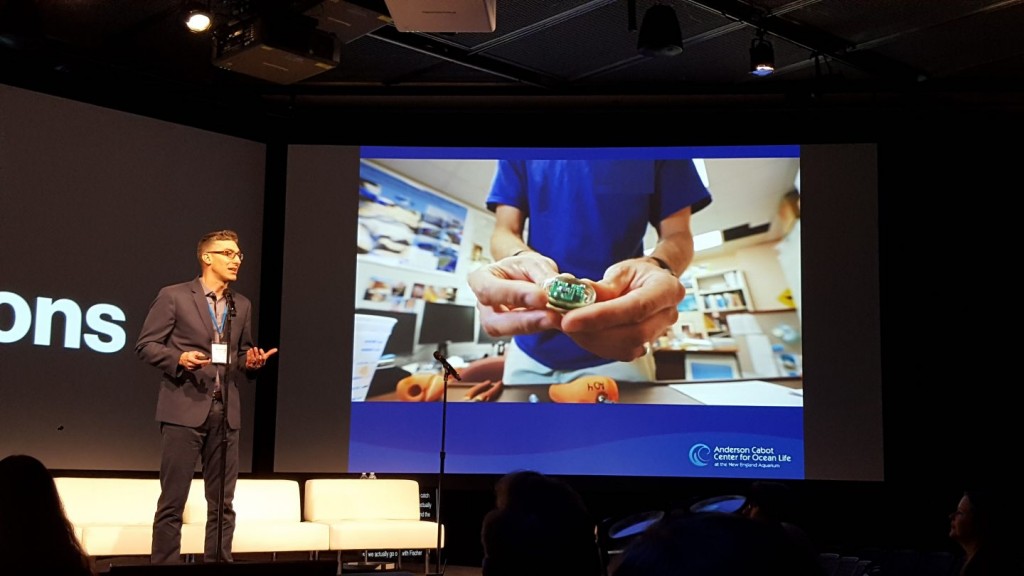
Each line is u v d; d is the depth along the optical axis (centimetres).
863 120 743
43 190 637
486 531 159
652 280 713
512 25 623
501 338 711
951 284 724
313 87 724
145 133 679
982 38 634
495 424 702
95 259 652
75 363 641
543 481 159
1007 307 721
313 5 523
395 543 567
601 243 719
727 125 744
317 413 697
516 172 727
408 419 701
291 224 711
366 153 721
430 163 724
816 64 663
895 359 716
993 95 725
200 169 698
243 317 462
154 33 634
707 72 701
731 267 710
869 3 586
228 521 445
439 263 716
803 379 695
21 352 621
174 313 446
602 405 702
